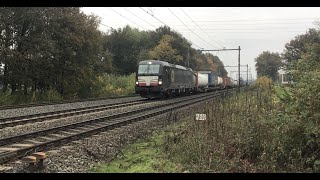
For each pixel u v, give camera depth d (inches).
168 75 1625.2
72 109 1026.1
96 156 459.5
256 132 435.8
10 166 393.1
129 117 869.8
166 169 380.2
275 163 378.9
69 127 665.6
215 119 553.3
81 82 1911.9
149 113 933.2
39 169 382.0
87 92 1968.5
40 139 557.3
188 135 509.4
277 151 385.7
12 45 1644.9
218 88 3097.9
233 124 499.8
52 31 1732.3
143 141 567.8
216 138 468.1
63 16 1771.7
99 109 1053.8
